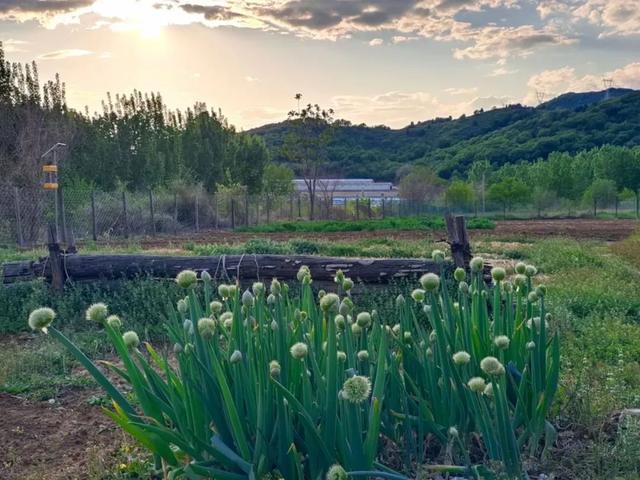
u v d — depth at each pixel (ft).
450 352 11.57
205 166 136.05
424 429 11.77
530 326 12.91
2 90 84.48
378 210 148.56
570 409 13.75
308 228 99.71
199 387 10.50
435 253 12.55
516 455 10.53
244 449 9.91
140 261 29.25
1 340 26.32
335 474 8.41
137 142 111.86
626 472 11.62
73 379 20.65
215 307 12.32
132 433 9.90
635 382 18.71
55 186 61.52
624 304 30.07
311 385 10.98
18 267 30.27
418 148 342.44
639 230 82.28
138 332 25.75
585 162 178.50
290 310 12.73
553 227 101.04
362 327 11.80
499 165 276.82
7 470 14.55
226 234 89.56
